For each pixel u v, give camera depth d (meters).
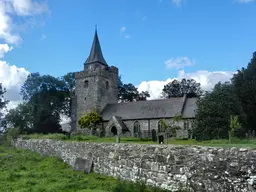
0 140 41.06
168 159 10.25
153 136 31.97
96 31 62.31
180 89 79.38
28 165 18.03
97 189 10.81
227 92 29.55
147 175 11.10
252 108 42.59
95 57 59.84
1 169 16.23
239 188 7.79
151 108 48.03
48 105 63.94
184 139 33.97
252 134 29.52
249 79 46.22
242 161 7.83
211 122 27.30
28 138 32.44
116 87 59.44
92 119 47.59
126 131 47.06
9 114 61.00
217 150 8.62
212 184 8.53
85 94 55.19
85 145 16.45
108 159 13.87
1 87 62.53
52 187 11.01
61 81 67.81
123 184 10.90
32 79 64.75
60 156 20.44
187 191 9.27
